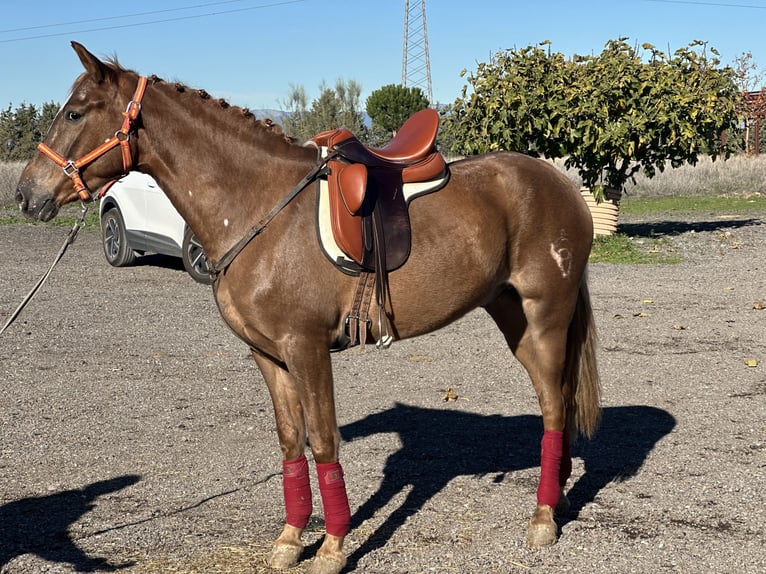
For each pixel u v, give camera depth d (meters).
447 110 15.64
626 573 3.61
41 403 6.14
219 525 4.14
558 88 14.26
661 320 8.88
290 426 3.83
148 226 11.82
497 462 4.99
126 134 3.56
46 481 4.71
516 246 4.13
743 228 16.56
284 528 3.87
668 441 5.29
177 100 3.66
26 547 3.89
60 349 7.77
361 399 6.30
